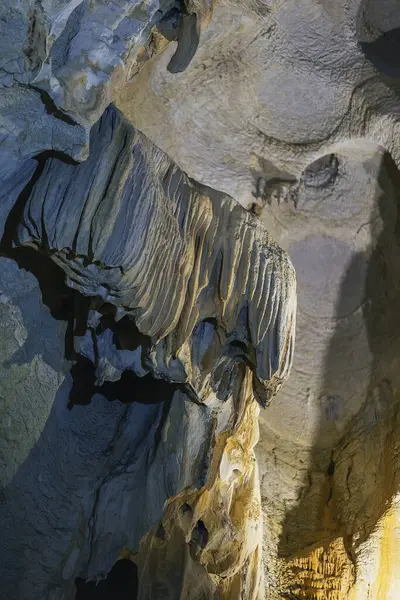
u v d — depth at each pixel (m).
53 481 3.38
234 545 3.84
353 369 4.77
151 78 3.73
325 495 4.73
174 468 3.32
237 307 3.03
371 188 4.55
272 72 4.10
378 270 4.70
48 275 3.07
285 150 4.27
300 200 4.52
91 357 3.17
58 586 3.47
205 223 2.91
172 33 2.99
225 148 4.16
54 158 2.65
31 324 3.14
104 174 2.60
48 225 2.61
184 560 3.70
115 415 3.51
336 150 4.36
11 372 3.15
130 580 3.64
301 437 4.84
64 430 3.39
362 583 4.11
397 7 4.29
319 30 4.13
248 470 4.02
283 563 4.50
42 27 2.21
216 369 3.25
